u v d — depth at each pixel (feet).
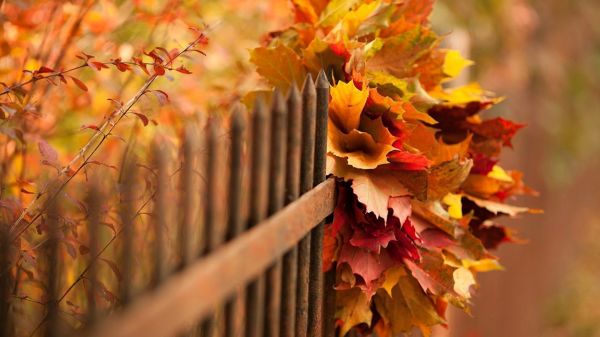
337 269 7.15
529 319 33.65
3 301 4.54
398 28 7.85
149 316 3.61
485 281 25.84
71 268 8.04
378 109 7.07
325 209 6.56
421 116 7.12
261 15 12.25
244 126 4.89
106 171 6.81
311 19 8.12
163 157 4.08
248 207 5.17
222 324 5.77
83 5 8.82
